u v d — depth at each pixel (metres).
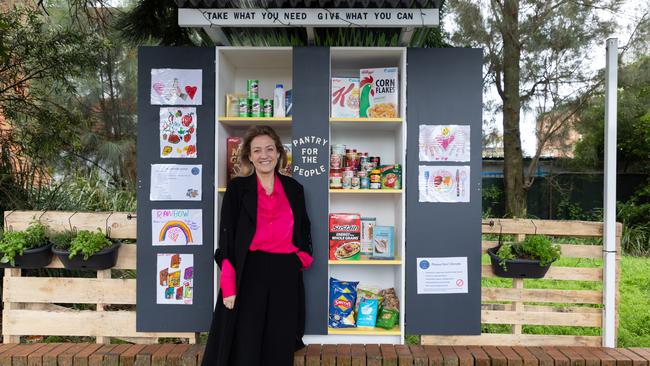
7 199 4.04
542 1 8.03
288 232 2.57
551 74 8.20
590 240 6.46
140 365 2.82
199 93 2.97
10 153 4.16
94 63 4.30
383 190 2.93
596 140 8.45
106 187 5.64
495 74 8.70
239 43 3.29
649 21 7.57
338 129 3.38
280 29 3.28
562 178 9.12
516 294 3.13
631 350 2.94
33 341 3.44
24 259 3.05
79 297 3.15
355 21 2.71
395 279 3.32
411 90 2.94
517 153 8.53
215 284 2.95
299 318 2.68
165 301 2.99
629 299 4.62
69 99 5.95
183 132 2.97
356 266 3.41
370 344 2.99
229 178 3.08
